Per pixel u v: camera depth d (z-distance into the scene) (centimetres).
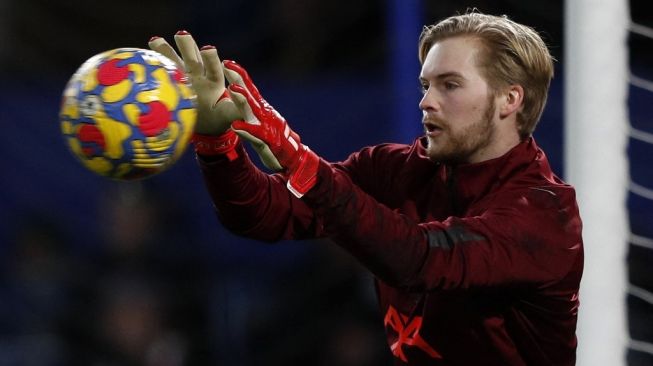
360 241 878
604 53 1131
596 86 1130
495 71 978
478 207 978
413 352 1041
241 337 2041
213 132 991
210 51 953
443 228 909
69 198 2147
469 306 991
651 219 1891
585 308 1132
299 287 2053
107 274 2077
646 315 1902
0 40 2389
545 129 1912
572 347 1034
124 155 891
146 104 887
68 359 2028
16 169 2153
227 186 1020
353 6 2353
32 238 2122
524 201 957
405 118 1773
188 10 2416
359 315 1992
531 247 931
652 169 1870
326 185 879
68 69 2412
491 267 907
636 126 1875
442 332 1015
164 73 905
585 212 1134
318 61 2350
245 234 1063
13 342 2044
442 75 977
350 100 2050
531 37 996
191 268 2092
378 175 1075
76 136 896
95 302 2066
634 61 2111
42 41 2423
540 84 1001
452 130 981
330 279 2041
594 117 1131
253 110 879
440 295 1000
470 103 974
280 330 2036
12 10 2406
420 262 887
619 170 1137
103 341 2017
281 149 878
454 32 987
